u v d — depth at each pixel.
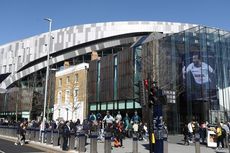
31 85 77.56
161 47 36.06
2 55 100.19
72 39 83.38
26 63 91.31
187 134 24.00
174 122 33.03
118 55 43.31
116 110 42.00
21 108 68.31
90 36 81.88
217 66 34.16
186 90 33.75
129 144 24.22
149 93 14.62
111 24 81.19
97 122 27.45
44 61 86.56
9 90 79.88
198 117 32.41
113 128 22.20
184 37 35.16
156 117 16.06
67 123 23.20
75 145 21.97
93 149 17.66
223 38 35.47
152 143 15.22
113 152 18.75
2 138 34.41
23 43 93.88
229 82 34.25
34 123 32.50
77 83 50.12
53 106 55.38
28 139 30.47
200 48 34.16
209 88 33.00
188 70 34.09
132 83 39.31
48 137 25.64
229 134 20.50
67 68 53.53
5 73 98.50
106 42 80.62
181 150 19.69
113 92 43.12
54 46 85.19
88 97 48.06
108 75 44.69
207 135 22.61
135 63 39.59
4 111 78.38
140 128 28.14
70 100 51.06
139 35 80.75
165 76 34.19
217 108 32.69
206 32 34.75
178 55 35.00
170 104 33.19
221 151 19.56
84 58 84.00
